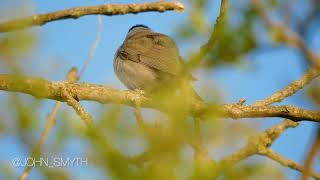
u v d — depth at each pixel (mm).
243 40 5277
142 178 4176
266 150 7797
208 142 4332
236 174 4562
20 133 5062
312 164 5215
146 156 4301
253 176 4648
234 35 5285
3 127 5055
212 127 4344
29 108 5172
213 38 5324
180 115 4375
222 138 4383
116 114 4445
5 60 5188
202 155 4426
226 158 4516
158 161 4180
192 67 5320
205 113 4465
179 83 5484
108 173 4293
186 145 4285
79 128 4531
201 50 5328
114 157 4301
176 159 4199
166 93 5137
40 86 5574
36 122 5117
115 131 4398
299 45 4965
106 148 4324
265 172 4711
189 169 4227
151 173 4152
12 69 5281
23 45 5129
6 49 5102
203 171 4250
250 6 5242
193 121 4395
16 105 5133
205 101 4508
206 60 5336
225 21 5348
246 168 4680
